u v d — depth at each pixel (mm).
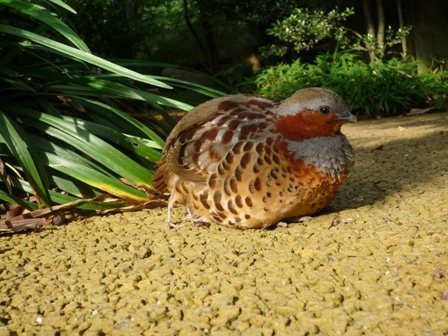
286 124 909
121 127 1145
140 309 764
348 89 2094
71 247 928
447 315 724
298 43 2502
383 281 781
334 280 793
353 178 1159
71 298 795
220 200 921
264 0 2744
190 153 933
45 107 1113
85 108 1138
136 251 896
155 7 3543
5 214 1045
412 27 2436
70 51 994
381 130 1655
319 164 903
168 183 982
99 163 1109
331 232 911
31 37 996
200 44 3328
